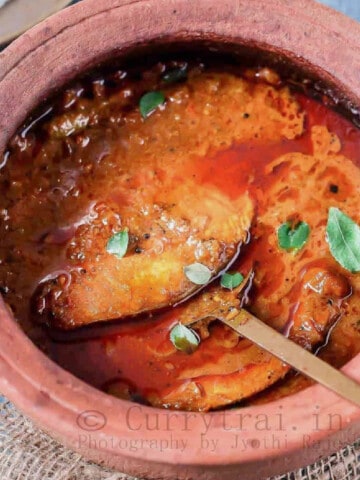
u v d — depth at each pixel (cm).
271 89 34
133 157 33
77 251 31
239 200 33
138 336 31
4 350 26
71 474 33
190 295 31
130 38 31
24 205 31
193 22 31
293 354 29
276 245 32
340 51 32
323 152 33
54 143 32
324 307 31
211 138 33
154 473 27
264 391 30
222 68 33
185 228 32
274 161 33
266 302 31
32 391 26
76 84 32
